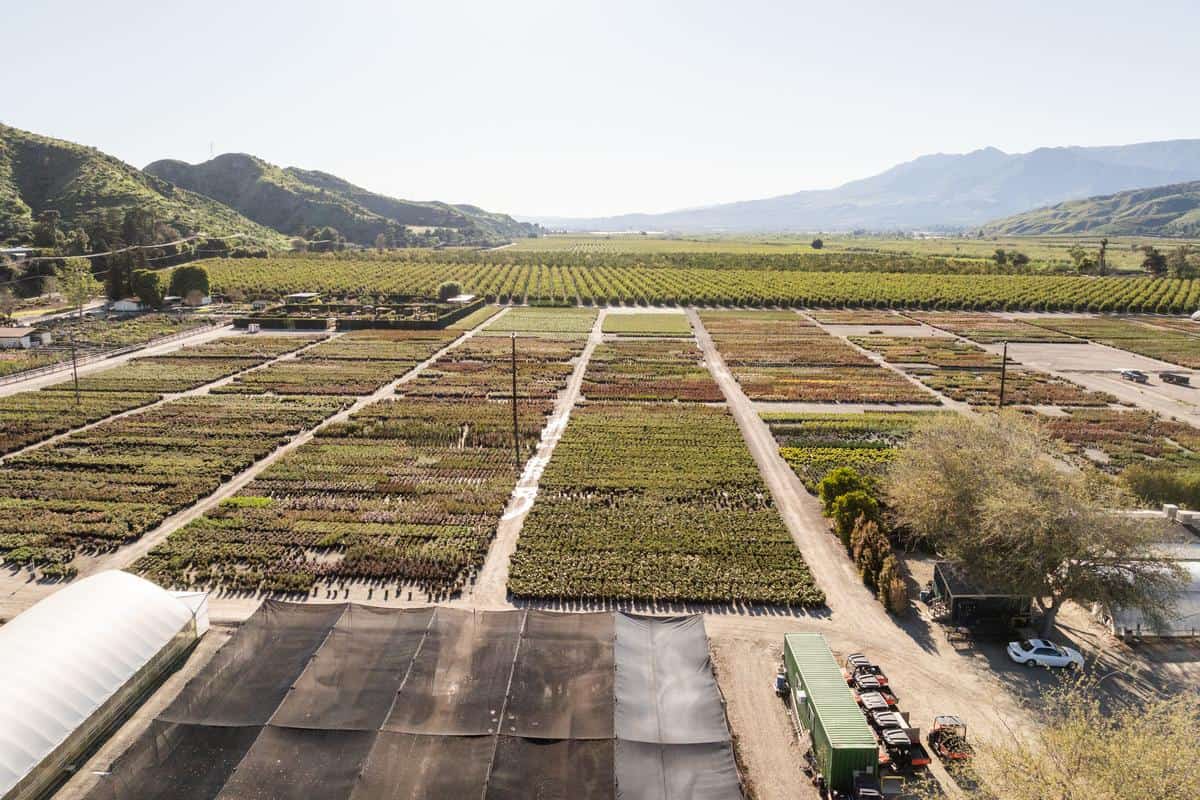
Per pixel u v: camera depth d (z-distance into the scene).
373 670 41.62
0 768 33.53
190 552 59.28
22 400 102.25
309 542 61.34
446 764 34.78
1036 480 50.78
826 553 61.50
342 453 82.94
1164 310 192.75
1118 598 46.12
